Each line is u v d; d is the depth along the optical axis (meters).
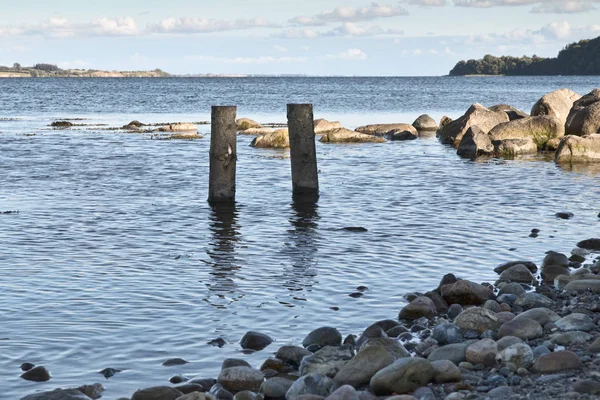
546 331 9.27
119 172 26.20
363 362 7.92
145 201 20.30
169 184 23.50
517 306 10.62
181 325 10.11
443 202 20.25
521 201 20.38
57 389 7.63
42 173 25.66
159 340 9.54
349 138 39.72
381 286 12.04
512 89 144.00
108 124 52.50
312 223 17.28
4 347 9.20
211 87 155.38
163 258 13.84
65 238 15.49
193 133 43.66
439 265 13.37
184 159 30.33
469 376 7.76
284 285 12.06
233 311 10.73
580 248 14.32
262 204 19.89
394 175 25.86
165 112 70.62
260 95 109.81
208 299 11.28
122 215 18.20
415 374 7.52
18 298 11.20
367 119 61.81
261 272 12.87
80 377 8.35
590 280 11.40
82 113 68.44
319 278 12.49
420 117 50.62
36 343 9.36
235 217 18.03
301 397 7.14
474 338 9.34
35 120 56.84
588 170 27.22
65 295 11.39
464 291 11.00
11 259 13.61
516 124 35.47
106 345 9.34
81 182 23.70
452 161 30.41
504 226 16.84
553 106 38.78
